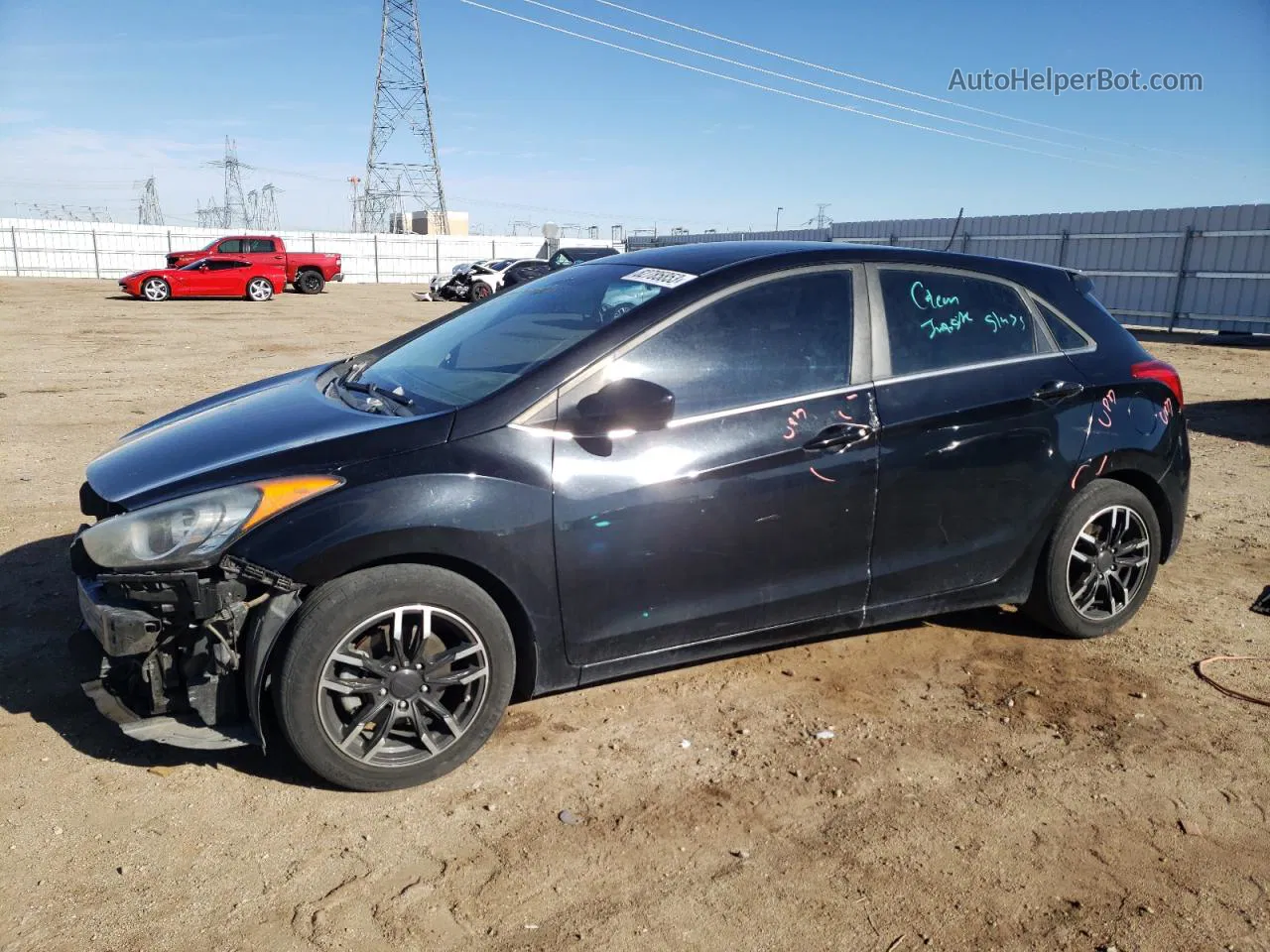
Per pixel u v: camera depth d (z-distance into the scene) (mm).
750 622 3471
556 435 3084
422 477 2902
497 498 2955
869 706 3611
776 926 2453
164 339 16766
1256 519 6270
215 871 2584
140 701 2973
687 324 3334
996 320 3920
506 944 2361
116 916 2404
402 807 2900
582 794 2996
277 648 2799
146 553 2750
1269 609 4598
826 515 3465
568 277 4008
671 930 2428
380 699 2889
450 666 3014
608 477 3113
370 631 2889
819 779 3115
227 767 3072
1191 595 4840
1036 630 4344
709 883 2609
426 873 2611
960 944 2408
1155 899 2588
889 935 2434
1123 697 3727
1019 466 3826
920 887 2619
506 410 3070
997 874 2678
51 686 3541
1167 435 4223
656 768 3156
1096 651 4145
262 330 18969
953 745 3352
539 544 3027
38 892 2480
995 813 2959
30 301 25547
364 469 2902
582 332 3350
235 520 2777
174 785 2963
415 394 3396
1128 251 22734
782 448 3352
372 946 2336
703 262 3627
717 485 3260
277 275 29375
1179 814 2977
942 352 3746
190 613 2744
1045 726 3498
